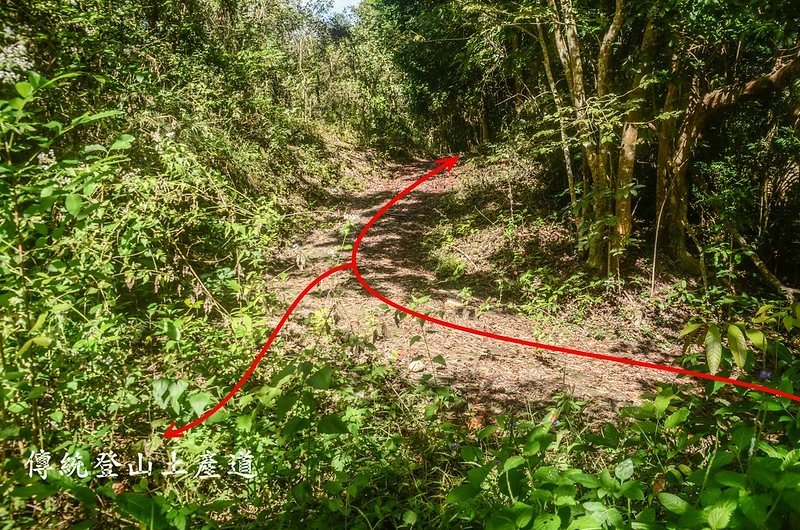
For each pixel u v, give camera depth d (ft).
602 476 5.49
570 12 27.32
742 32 21.86
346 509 8.32
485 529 4.83
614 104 26.61
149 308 12.06
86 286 10.37
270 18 66.74
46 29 18.01
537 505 5.26
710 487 4.79
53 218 10.41
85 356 9.14
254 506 9.36
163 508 4.90
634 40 30.83
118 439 10.36
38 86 6.48
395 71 84.58
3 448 7.33
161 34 37.58
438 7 40.32
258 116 46.11
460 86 60.54
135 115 22.82
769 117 31.37
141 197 12.89
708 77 30.01
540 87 36.24
